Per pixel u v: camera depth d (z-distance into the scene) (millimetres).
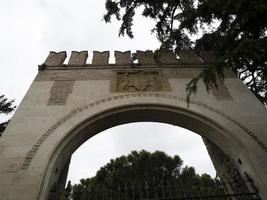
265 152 7105
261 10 6293
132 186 6957
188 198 6262
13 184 5984
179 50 11664
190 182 7258
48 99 8555
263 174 6551
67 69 10164
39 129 7434
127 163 23156
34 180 6090
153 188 7434
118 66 10414
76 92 8914
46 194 6051
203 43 10820
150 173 20625
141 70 10234
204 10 9281
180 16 10062
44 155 6719
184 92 9070
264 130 7734
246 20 8133
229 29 9141
